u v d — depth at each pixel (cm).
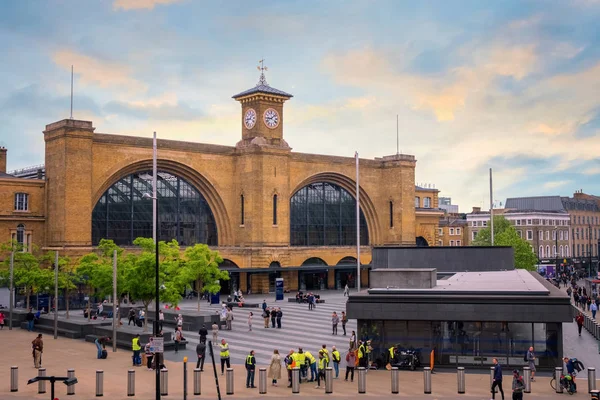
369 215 10844
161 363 3916
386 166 10831
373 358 3925
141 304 7188
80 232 7619
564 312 3656
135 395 3309
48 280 5766
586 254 16938
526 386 3331
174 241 6022
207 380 3662
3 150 8956
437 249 5594
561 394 3288
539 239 15225
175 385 3538
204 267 6084
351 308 3844
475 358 3853
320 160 10038
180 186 8938
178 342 4578
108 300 7156
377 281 4197
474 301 3738
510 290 3862
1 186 7512
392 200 10762
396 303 3803
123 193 8325
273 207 9206
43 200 7806
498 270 5578
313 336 5178
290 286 9538
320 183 10319
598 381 3597
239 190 9262
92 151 7869
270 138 9394
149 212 8531
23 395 3319
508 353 3822
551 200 16725
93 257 5966
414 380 3591
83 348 4756
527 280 4597
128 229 8338
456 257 5588
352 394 3306
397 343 3922
